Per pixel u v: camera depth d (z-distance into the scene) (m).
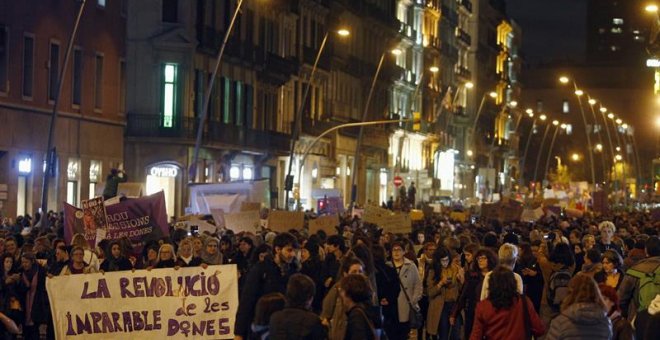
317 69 80.50
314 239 18.92
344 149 87.94
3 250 21.81
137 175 57.91
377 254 19.25
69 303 16.28
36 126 47.47
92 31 52.09
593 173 111.62
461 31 130.62
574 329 12.46
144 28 57.72
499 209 49.75
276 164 72.56
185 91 58.31
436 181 113.69
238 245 21.17
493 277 13.44
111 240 22.56
